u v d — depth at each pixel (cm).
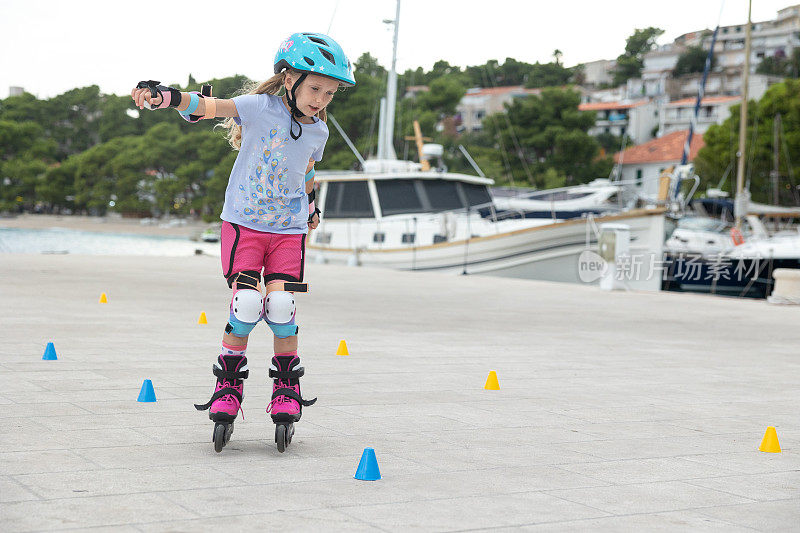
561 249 2284
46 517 281
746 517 324
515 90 11919
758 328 1233
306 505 310
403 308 1328
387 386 617
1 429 420
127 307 1134
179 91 374
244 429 450
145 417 464
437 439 446
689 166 2752
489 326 1118
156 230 8456
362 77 8031
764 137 5569
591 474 384
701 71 14025
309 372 668
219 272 1998
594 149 7931
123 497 310
